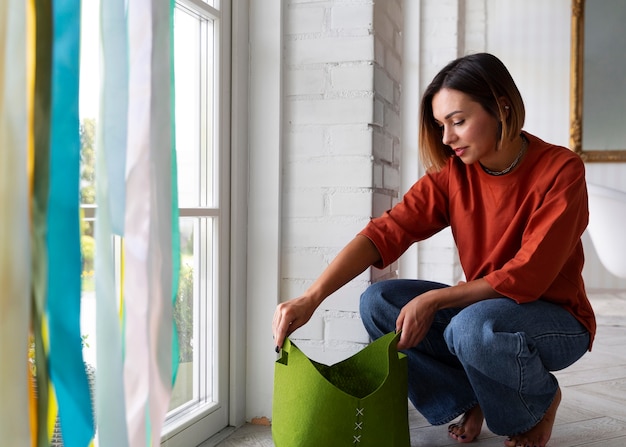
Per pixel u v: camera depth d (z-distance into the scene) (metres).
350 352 1.65
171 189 0.90
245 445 1.47
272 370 1.64
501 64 1.32
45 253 0.70
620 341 2.85
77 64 0.72
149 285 0.85
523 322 1.30
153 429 0.87
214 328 1.55
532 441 1.43
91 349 1.04
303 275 1.65
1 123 0.65
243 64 1.61
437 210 1.53
